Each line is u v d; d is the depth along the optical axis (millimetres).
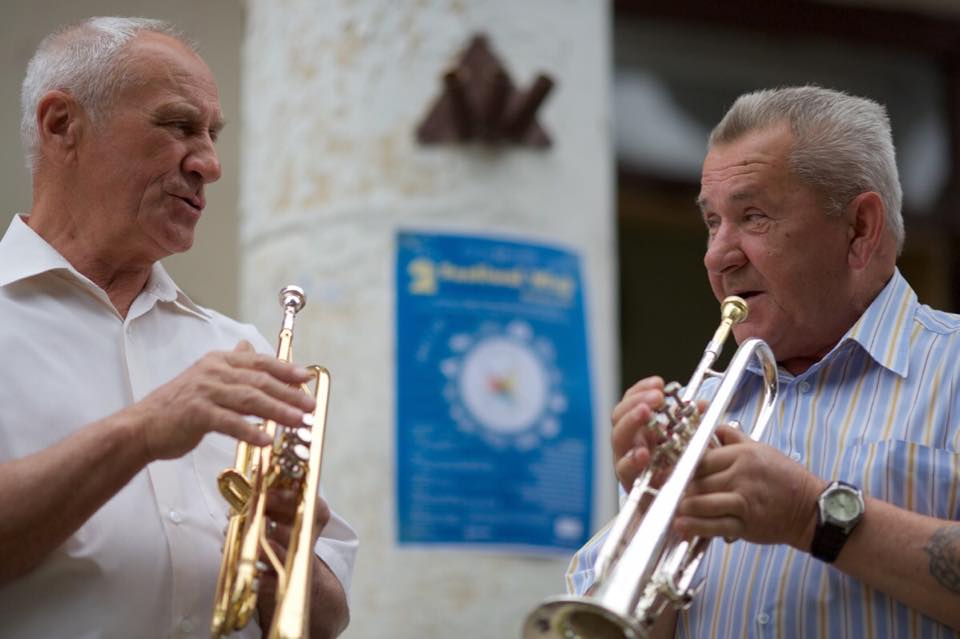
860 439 4047
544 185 6488
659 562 3844
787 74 10016
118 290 4402
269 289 6598
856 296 4254
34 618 3875
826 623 3904
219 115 4492
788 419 4203
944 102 10273
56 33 4520
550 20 6637
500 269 6348
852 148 4262
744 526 3699
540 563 6199
